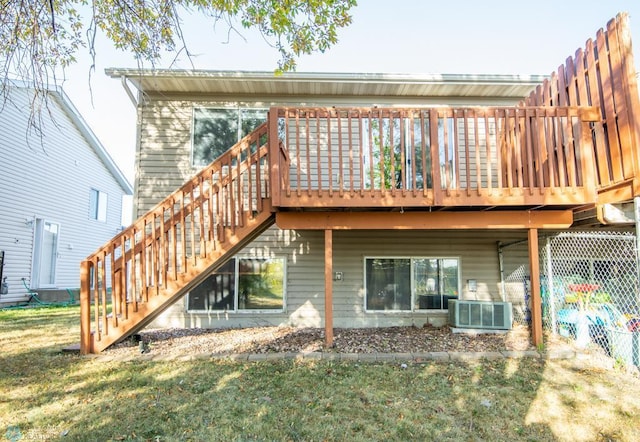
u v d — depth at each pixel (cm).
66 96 1266
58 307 1098
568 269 679
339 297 721
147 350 514
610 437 297
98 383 399
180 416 326
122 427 308
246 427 308
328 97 754
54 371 436
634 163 455
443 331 651
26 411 335
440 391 380
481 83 707
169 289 525
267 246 723
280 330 665
